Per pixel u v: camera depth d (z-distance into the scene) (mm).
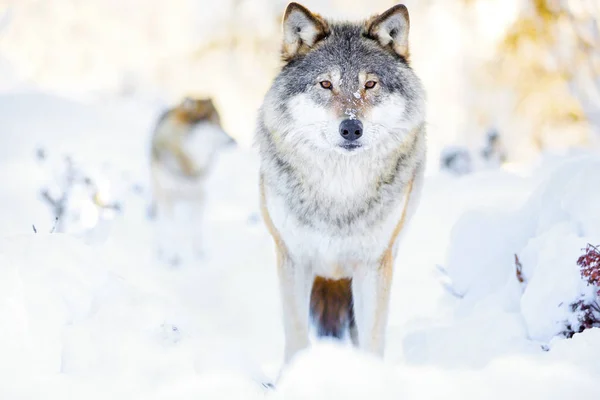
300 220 8266
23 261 6477
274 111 8422
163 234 17422
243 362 6074
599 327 6676
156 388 5414
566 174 8633
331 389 5008
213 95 33750
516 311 8141
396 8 8602
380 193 8242
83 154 22344
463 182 18297
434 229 15266
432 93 26188
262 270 14961
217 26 33438
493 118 23703
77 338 5957
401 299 11773
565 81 22078
